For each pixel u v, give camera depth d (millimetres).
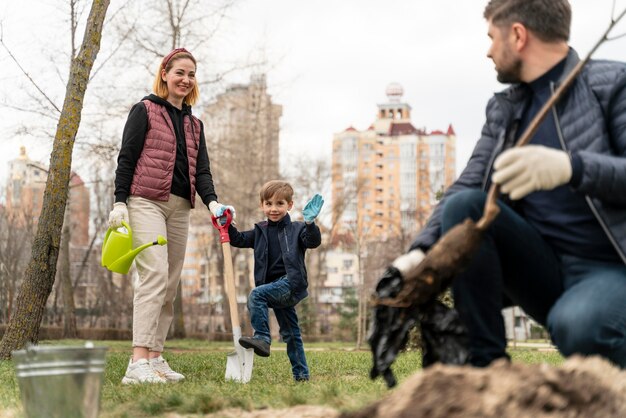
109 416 2939
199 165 5395
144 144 5023
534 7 2545
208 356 7953
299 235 4996
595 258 2490
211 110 20703
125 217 4887
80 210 33031
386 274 2271
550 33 2553
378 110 96625
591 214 2475
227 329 30562
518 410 1815
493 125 2746
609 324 2246
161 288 4914
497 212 2197
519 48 2574
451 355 2219
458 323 2230
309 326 31531
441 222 2504
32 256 7035
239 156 24672
